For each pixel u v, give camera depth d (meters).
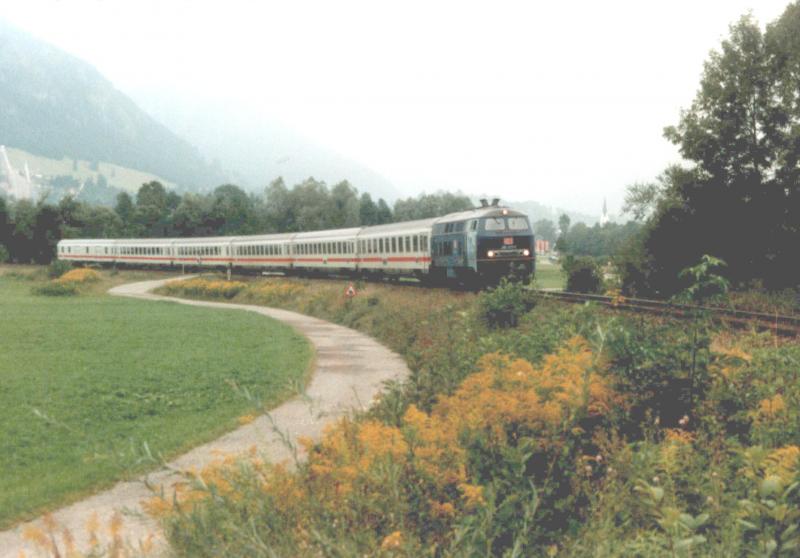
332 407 16.28
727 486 6.06
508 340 13.88
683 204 37.56
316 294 48.91
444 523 5.57
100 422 15.72
